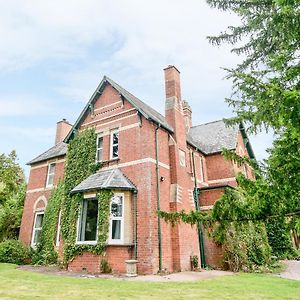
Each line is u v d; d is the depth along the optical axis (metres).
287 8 5.21
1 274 11.04
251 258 16.94
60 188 19.58
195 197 18.61
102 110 17.95
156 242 13.42
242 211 4.77
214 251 16.66
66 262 14.44
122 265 12.88
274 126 5.21
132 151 15.54
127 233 13.62
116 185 14.12
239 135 24.69
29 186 22.16
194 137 25.38
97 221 13.98
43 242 18.69
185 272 13.70
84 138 17.94
